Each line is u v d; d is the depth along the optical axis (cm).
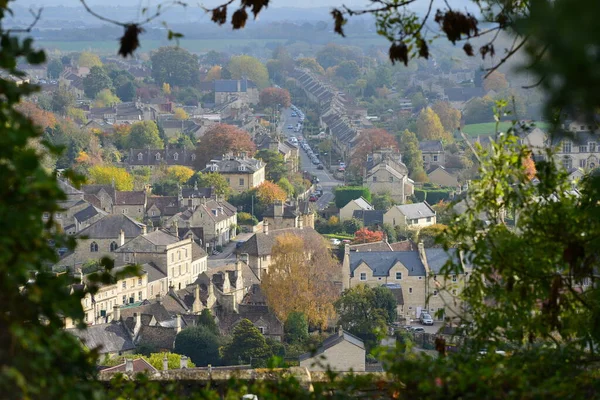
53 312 3806
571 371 4838
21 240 3575
